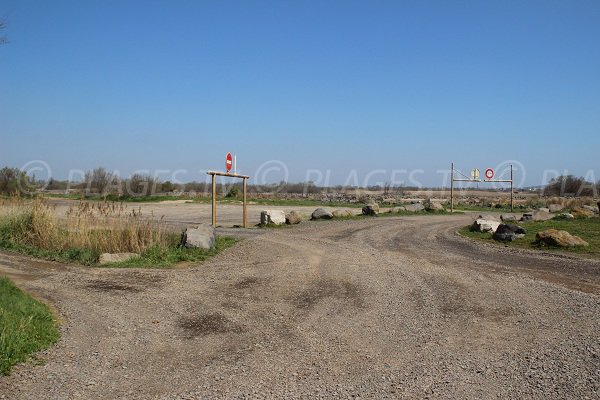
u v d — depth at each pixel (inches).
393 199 2171.5
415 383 232.1
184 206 1648.6
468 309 371.2
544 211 1120.8
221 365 259.4
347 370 250.7
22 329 286.2
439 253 660.7
